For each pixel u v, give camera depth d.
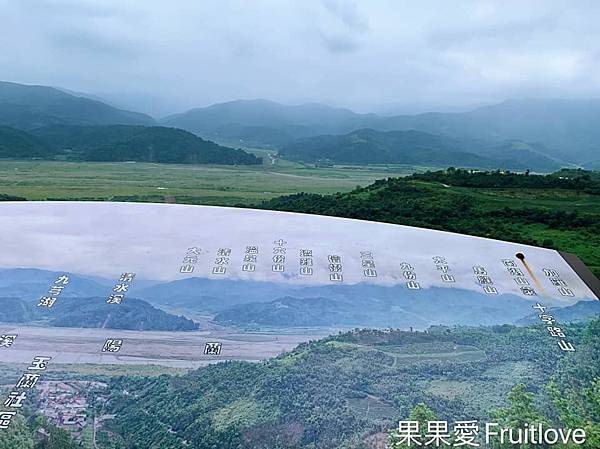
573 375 4.42
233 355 4.46
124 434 3.74
